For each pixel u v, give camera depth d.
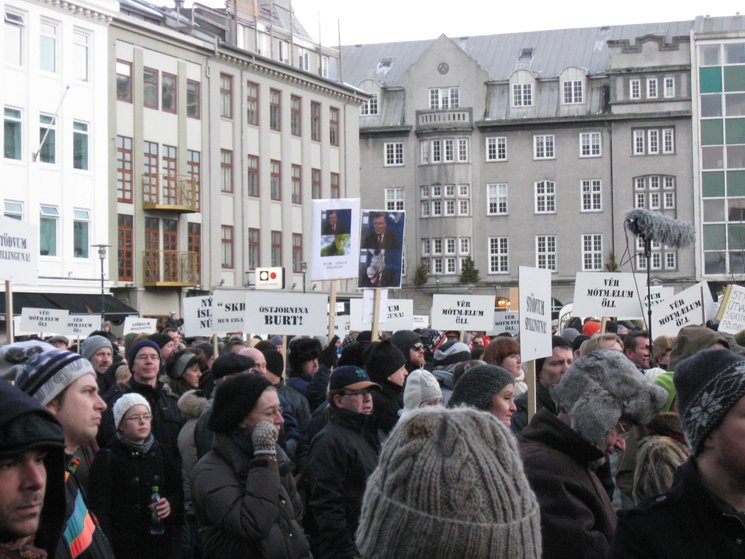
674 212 67.31
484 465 2.64
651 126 67.75
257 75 51.91
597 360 4.86
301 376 11.20
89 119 42.53
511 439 2.75
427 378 7.14
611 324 16.61
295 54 56.66
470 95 71.12
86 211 42.34
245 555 5.68
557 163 69.38
